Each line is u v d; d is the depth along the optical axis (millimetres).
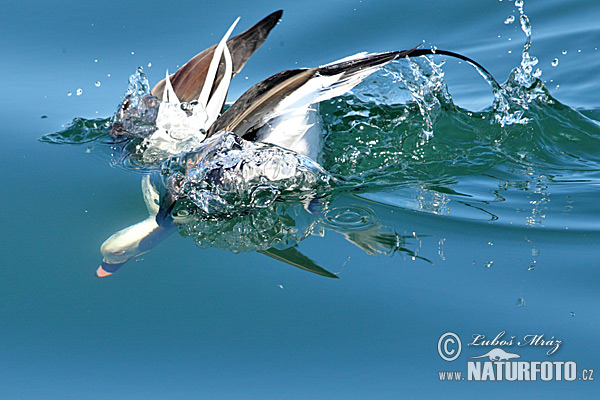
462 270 6816
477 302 6371
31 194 8703
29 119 10984
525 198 8250
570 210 7895
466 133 9977
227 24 13648
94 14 14102
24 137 10359
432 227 7609
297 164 8445
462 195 8383
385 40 13148
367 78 10742
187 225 7969
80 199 8617
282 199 8328
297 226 7793
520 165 9195
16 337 6359
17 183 8961
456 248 7180
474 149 9578
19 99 11641
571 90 11398
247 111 8383
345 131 9883
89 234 7902
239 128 8516
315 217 7945
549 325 6059
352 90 10719
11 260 7434
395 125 10008
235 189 8367
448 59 12516
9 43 13242
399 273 6832
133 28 13680
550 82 11703
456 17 13695
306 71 8570
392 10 13961
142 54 12891
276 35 13492
